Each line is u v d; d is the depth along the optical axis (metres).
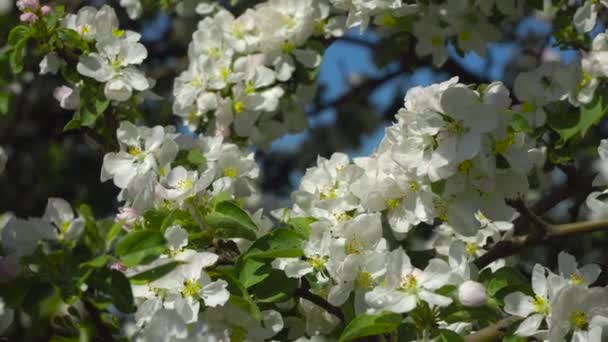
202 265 1.04
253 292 1.07
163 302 1.04
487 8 1.34
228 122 1.32
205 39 1.34
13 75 1.22
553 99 1.20
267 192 2.00
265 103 1.32
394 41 1.51
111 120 1.23
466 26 1.37
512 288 1.06
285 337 1.13
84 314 0.99
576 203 1.25
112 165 1.16
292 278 1.08
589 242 1.47
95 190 2.06
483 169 1.04
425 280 1.02
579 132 1.21
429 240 1.32
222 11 1.36
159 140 1.16
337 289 1.06
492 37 1.37
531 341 1.06
